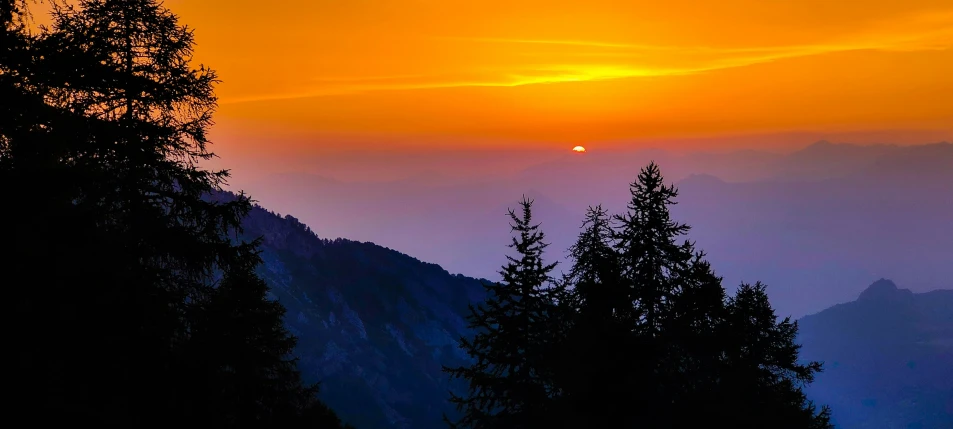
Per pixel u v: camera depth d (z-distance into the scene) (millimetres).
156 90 13852
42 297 9023
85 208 9938
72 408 9234
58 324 9094
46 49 11578
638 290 20547
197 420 12469
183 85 14281
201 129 14695
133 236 12031
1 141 10000
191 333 13250
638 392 15734
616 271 19531
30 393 8859
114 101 13359
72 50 11930
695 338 20453
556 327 22172
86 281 9438
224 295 19891
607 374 15672
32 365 8898
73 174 9828
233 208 14391
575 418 15703
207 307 13672
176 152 14273
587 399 15695
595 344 16109
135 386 10570
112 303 9820
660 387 17344
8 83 10602
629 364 15805
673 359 19328
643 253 21656
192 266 13141
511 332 23219
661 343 17750
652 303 20906
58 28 12719
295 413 23984
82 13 13328
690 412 17203
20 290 8867
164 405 11312
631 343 16016
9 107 10328
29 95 10734
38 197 9281
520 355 23359
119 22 13641
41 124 10664
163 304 11422
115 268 10102
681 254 21344
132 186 12789
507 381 23234
